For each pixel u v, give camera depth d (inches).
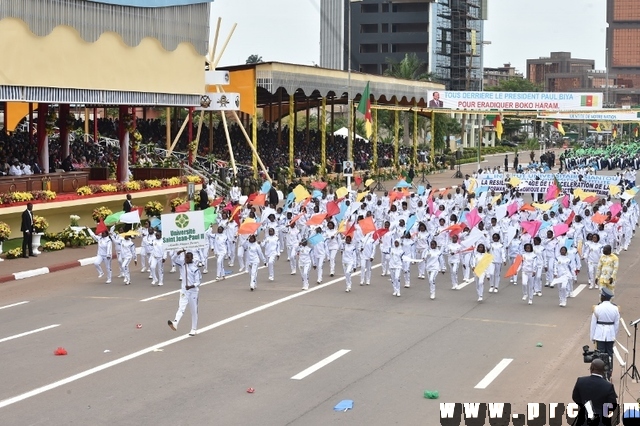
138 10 1712.6
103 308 957.8
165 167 1898.4
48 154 1673.2
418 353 762.2
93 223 1599.4
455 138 5054.1
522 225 1167.6
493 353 764.6
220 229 1151.6
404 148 3627.0
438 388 653.9
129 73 1701.5
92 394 636.1
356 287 1106.7
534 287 1065.5
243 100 2226.9
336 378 680.4
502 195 1699.1
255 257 1074.7
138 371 698.8
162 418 579.2
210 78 2063.2
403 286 1117.1
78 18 1557.6
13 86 1428.4
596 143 5821.9
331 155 3009.4
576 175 1844.2
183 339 810.2
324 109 2549.2
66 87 1540.4
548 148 5142.7
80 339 810.2
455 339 818.2
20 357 745.0
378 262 1344.7
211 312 935.0
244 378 679.1
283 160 2544.3
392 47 4923.7
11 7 1408.7
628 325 892.0
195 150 2156.7
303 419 577.9
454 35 5191.9
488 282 1146.7
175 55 1843.0
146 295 1037.8
